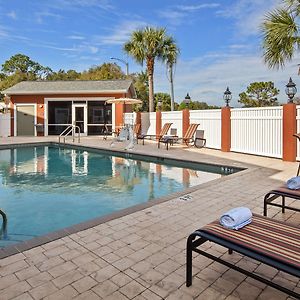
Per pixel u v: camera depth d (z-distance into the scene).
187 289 2.52
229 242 2.34
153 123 17.61
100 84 22.08
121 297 2.40
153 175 8.71
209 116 13.12
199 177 8.41
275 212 4.41
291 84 9.27
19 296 2.39
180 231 3.71
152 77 20.75
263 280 2.23
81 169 9.66
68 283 2.57
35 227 4.82
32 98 21.22
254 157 10.32
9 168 9.81
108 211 5.58
